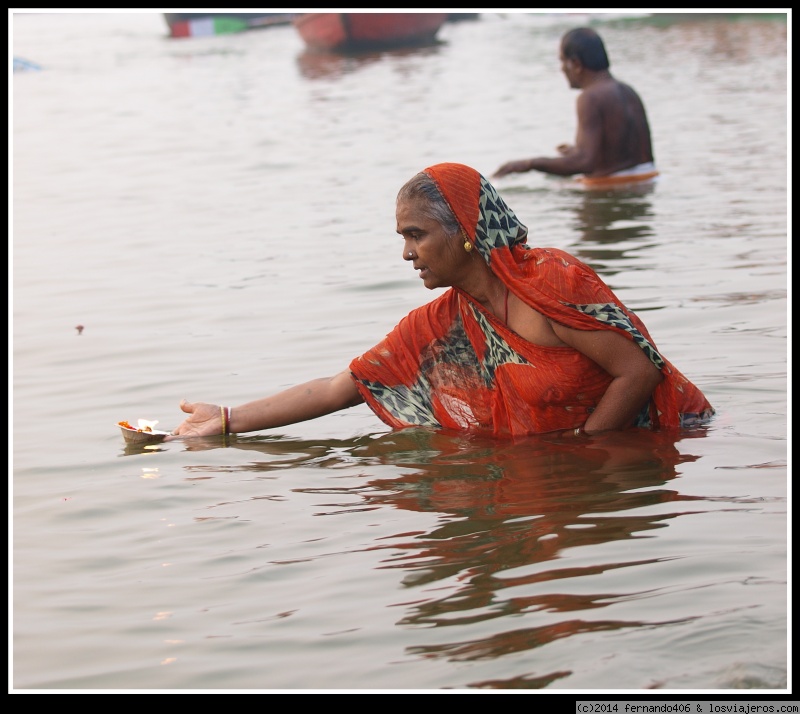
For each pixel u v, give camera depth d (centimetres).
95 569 371
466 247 462
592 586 327
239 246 923
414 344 502
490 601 324
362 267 816
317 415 515
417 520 392
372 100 1839
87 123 1800
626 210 954
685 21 2683
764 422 470
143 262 890
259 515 409
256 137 1543
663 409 470
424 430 504
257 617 328
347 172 1237
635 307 665
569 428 480
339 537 382
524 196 1048
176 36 3328
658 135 1325
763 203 945
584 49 1067
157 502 428
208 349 646
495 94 1789
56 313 754
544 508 392
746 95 1578
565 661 289
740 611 305
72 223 1068
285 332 668
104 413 552
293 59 2634
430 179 461
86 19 4091
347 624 319
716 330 611
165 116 1825
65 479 461
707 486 402
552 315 460
